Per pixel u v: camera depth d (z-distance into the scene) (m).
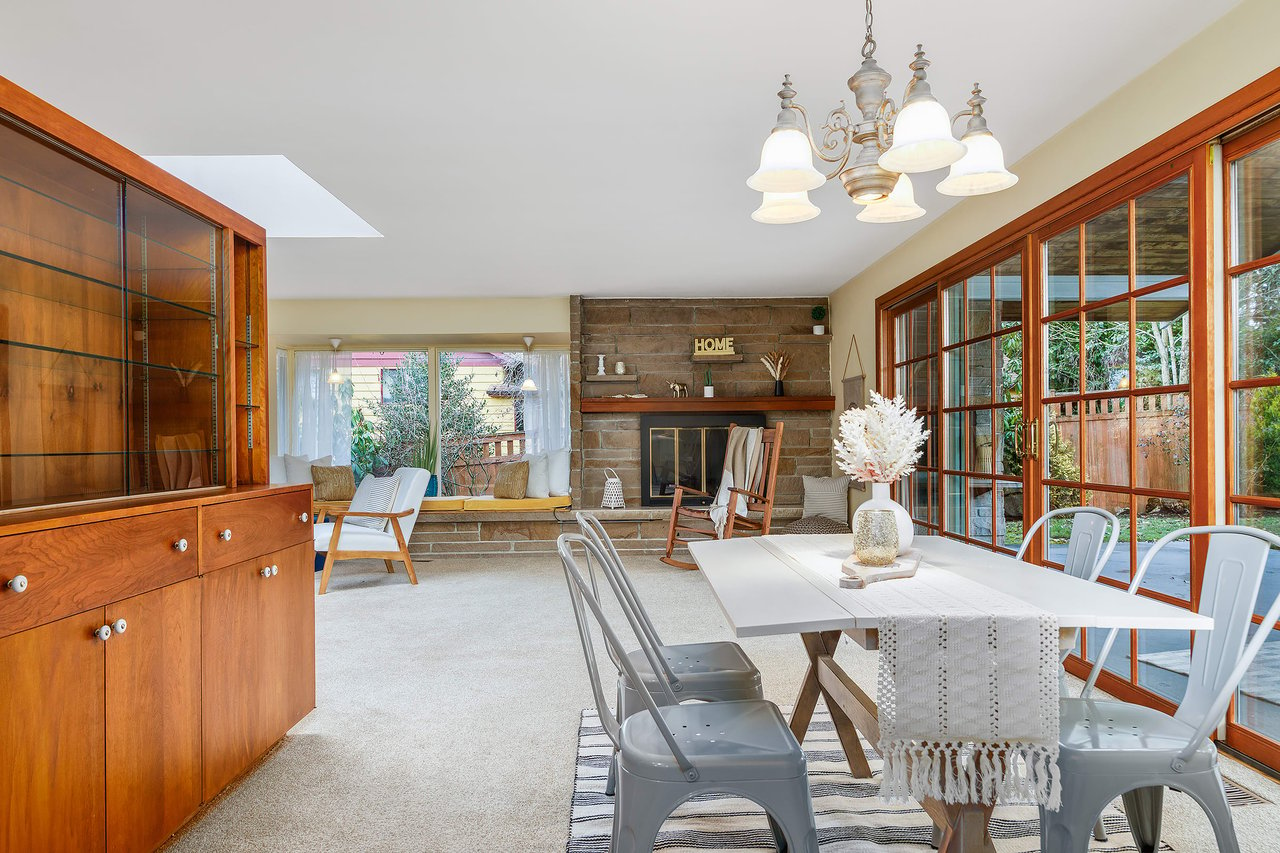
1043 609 1.65
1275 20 2.28
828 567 2.25
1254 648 1.54
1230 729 2.58
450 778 2.47
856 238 5.31
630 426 7.68
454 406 8.30
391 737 2.83
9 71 2.71
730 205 4.45
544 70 2.77
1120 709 1.80
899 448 2.21
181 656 2.11
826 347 7.64
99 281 2.05
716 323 7.64
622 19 2.43
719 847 2.02
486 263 5.95
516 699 3.24
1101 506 3.24
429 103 3.03
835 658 3.79
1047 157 3.56
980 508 4.40
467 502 7.18
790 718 2.86
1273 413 2.39
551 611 4.89
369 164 3.72
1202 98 2.57
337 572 6.34
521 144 3.48
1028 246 3.76
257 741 2.54
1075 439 3.43
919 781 1.58
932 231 4.96
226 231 2.71
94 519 1.77
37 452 1.82
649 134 3.37
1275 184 2.37
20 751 1.55
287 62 2.68
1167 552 2.82
